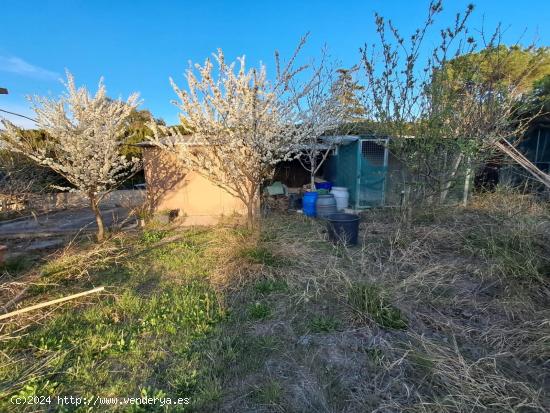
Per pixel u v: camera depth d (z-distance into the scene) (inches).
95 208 221.5
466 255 158.9
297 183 474.0
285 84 181.5
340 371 85.3
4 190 243.8
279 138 187.5
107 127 216.8
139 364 89.9
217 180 193.6
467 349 90.0
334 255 171.3
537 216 166.1
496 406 68.8
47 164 204.7
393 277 131.3
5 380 82.6
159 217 269.4
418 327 102.6
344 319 108.9
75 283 146.9
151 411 73.1
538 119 259.8
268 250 163.2
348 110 258.2
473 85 171.5
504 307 108.7
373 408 72.5
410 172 198.8
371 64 182.4
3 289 131.8
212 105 174.2
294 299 124.6
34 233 243.9
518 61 180.2
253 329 107.0
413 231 188.2
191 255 184.1
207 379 82.4
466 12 151.4
